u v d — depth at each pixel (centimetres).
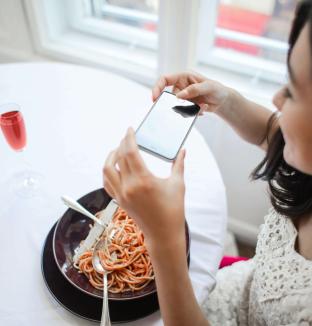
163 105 72
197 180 87
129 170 51
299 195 66
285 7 124
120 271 65
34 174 86
